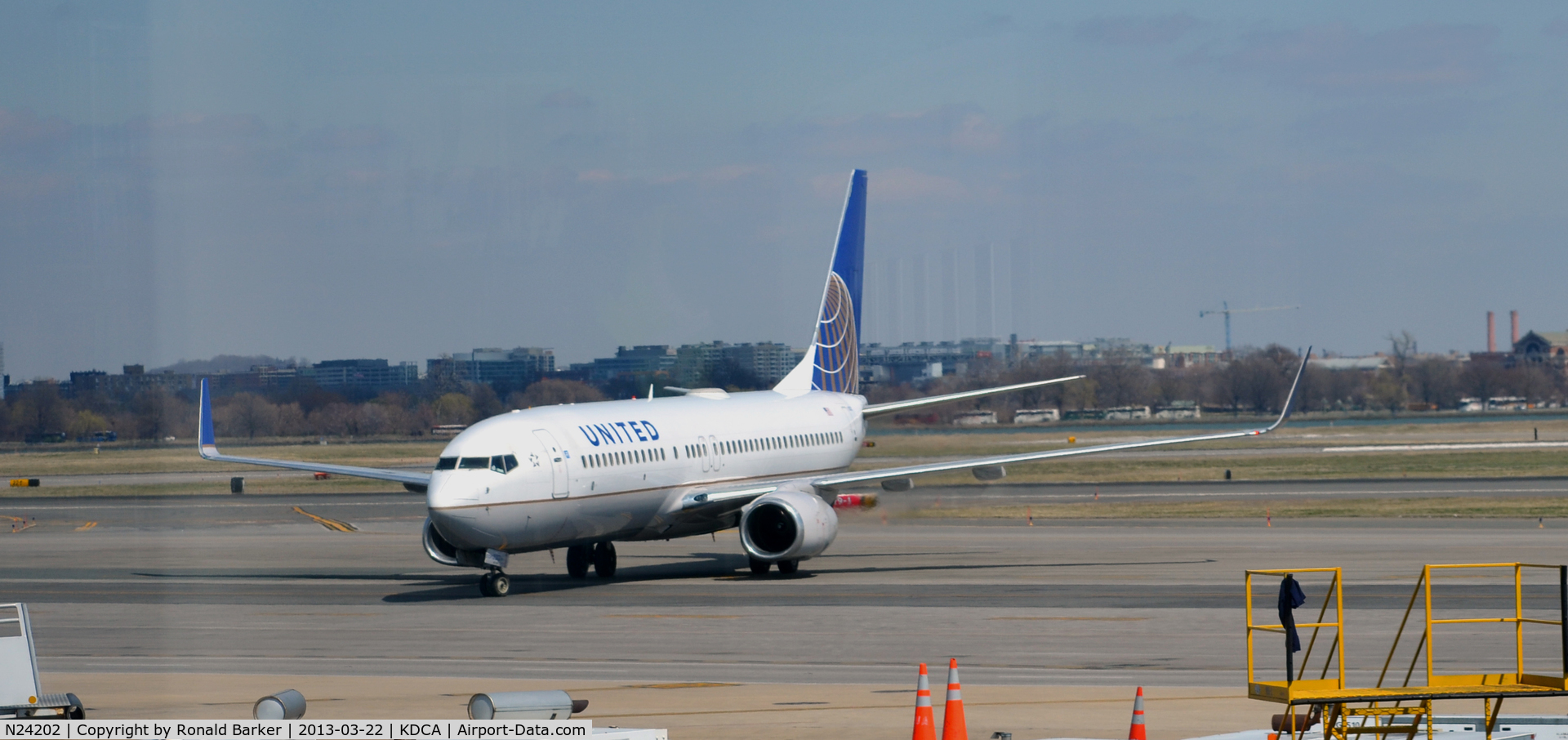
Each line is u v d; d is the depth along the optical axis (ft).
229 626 381.19
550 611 406.21
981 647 327.47
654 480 487.20
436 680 285.02
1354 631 346.74
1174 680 280.51
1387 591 425.69
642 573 524.11
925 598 426.51
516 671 298.35
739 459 536.83
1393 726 211.61
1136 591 434.71
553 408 492.54
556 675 291.79
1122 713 239.71
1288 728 205.77
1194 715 237.45
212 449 573.33
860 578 487.61
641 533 497.46
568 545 467.52
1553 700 258.37
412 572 540.52
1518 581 204.54
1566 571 197.06
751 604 417.90
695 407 538.88
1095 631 352.28
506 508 428.56
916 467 546.26
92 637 361.51
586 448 460.14
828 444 605.73
